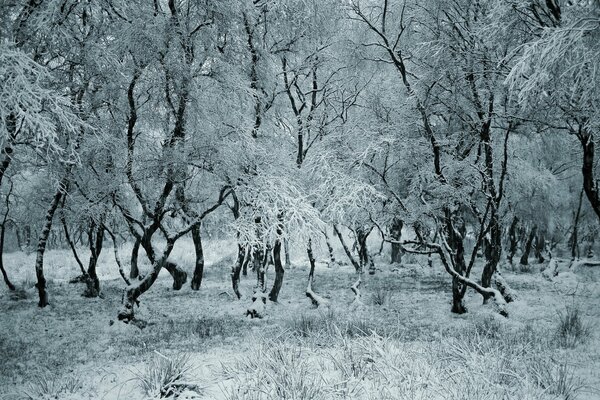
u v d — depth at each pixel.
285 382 5.29
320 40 16.16
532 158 19.98
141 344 9.91
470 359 6.02
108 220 16.80
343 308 14.80
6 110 6.24
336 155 14.84
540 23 8.53
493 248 14.63
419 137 14.82
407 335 9.77
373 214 15.16
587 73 6.41
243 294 17.39
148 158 12.92
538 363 6.11
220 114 13.30
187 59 12.23
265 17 15.05
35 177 17.70
